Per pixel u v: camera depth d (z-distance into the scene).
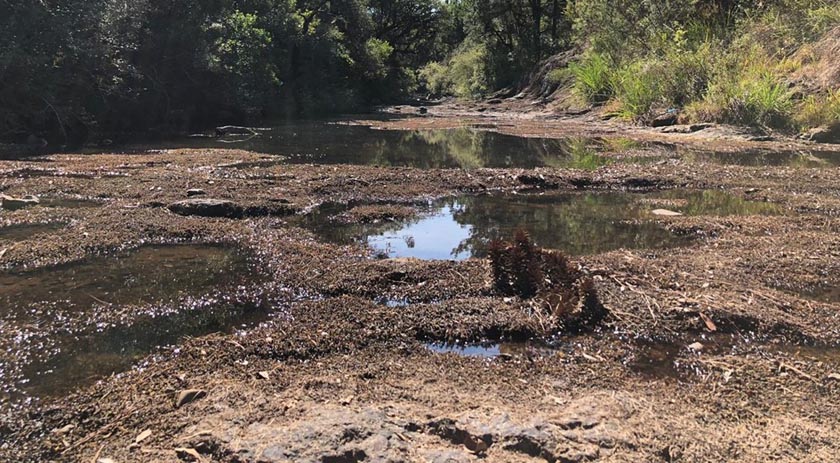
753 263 4.15
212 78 17.78
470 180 7.47
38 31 12.32
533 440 2.04
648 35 18.89
